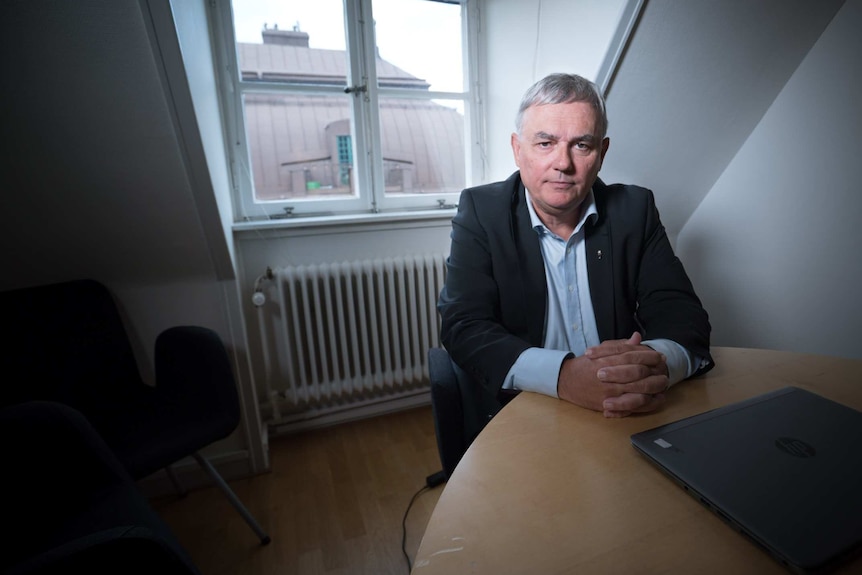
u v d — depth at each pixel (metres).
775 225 1.67
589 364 0.70
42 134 1.04
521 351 0.79
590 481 0.51
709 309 1.99
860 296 1.44
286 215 1.84
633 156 1.71
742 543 0.41
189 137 1.14
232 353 1.55
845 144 1.42
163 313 1.50
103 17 0.91
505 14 1.90
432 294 1.91
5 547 0.74
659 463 0.52
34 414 0.81
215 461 1.58
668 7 1.31
